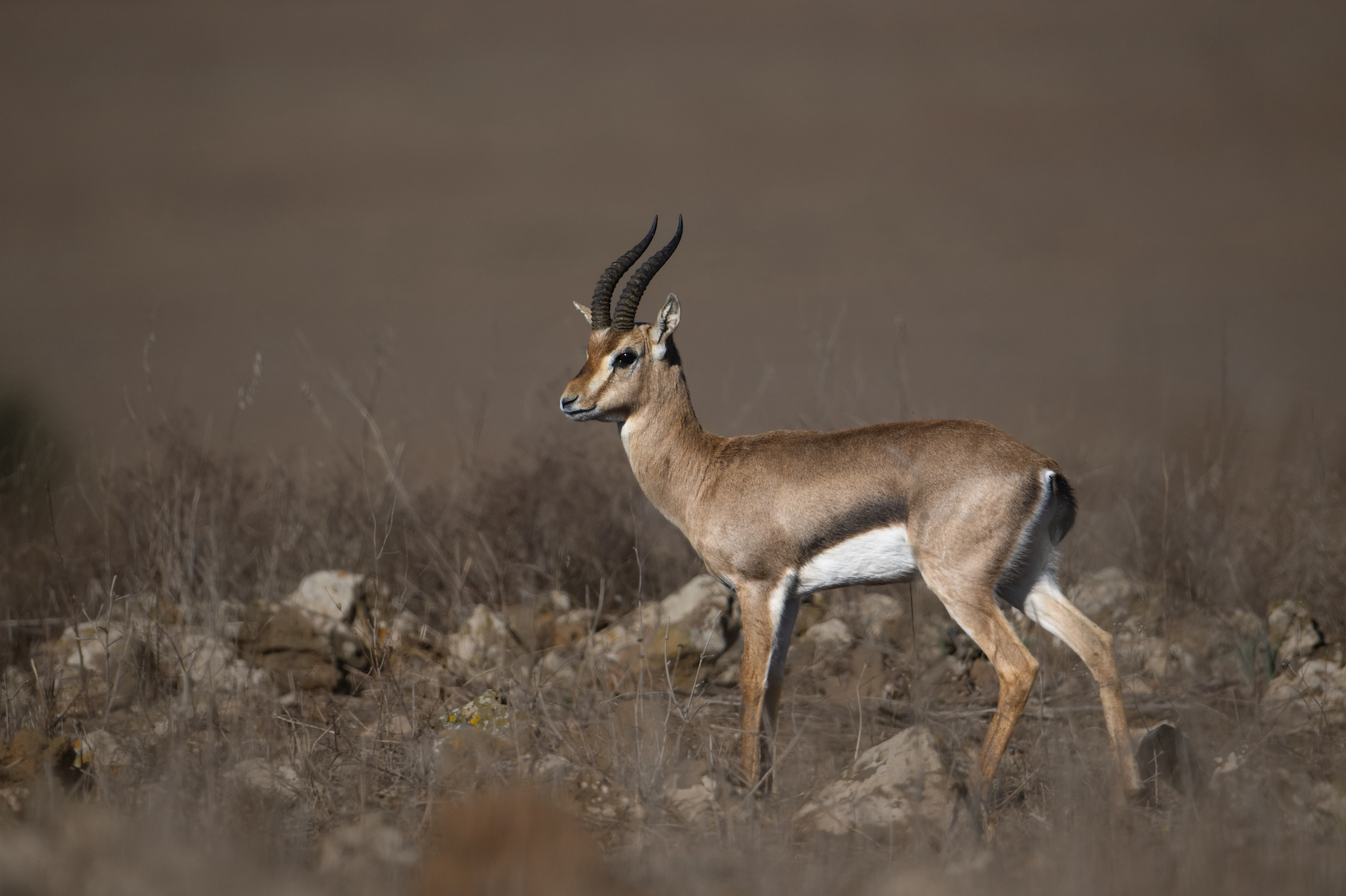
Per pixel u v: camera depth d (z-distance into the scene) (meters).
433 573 41.28
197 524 39.56
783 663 29.61
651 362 31.20
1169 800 26.00
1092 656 27.61
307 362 109.81
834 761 28.66
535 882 20.89
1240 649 32.84
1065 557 37.53
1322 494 43.09
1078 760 27.11
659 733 28.30
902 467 28.20
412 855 22.69
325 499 44.53
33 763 25.64
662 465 31.05
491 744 28.00
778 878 21.16
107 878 19.64
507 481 44.06
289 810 25.02
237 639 34.81
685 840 24.23
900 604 38.69
